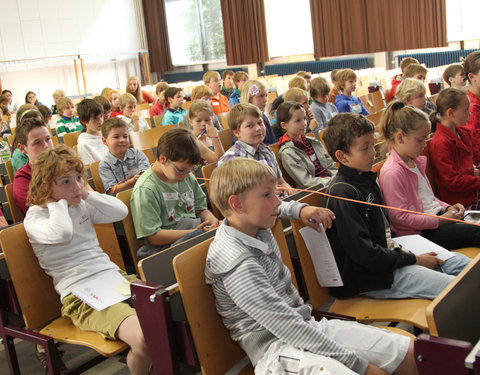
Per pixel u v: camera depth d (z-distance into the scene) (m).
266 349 1.50
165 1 13.50
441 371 1.11
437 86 7.16
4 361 2.38
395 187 2.33
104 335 1.83
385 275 1.91
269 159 3.02
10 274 1.91
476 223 2.18
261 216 1.55
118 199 2.25
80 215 2.08
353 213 1.93
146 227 2.30
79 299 1.93
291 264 1.95
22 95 11.56
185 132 2.33
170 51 13.52
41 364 2.32
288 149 3.26
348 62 10.83
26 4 11.53
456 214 2.43
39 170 1.95
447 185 2.92
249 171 1.54
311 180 3.19
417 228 2.34
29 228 1.94
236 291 1.49
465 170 2.96
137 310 1.62
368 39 10.32
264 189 1.54
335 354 1.41
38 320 1.98
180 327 1.58
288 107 3.30
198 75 13.37
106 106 5.25
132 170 3.37
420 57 10.02
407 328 2.31
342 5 10.44
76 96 11.29
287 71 11.73
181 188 2.49
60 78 12.16
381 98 6.07
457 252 2.28
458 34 9.52
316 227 1.87
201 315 1.58
